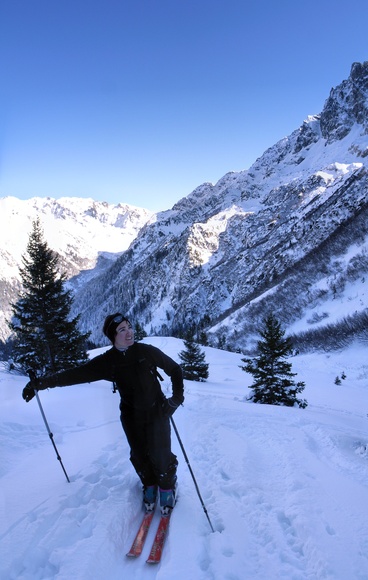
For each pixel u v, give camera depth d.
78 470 4.56
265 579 2.85
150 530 3.51
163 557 3.09
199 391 22.03
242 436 6.52
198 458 5.27
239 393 24.12
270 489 4.36
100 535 3.23
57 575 2.77
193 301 193.50
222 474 4.68
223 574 2.80
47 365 23.02
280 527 3.52
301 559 3.09
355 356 56.94
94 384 13.88
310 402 25.03
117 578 2.90
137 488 4.12
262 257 183.12
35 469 4.70
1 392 10.36
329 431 7.19
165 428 3.76
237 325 111.12
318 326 79.75
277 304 108.19
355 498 4.02
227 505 3.83
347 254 110.19
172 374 3.83
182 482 4.41
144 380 3.70
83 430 6.51
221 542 3.20
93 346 63.53
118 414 7.52
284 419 8.34
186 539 3.23
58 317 22.78
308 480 4.50
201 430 6.60
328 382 38.62
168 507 3.62
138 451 3.76
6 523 3.42
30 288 22.59
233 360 51.69
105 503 3.75
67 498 3.78
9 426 6.48
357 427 10.73
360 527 3.46
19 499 3.88
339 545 3.19
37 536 3.21
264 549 3.23
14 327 22.81
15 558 2.94
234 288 183.12
